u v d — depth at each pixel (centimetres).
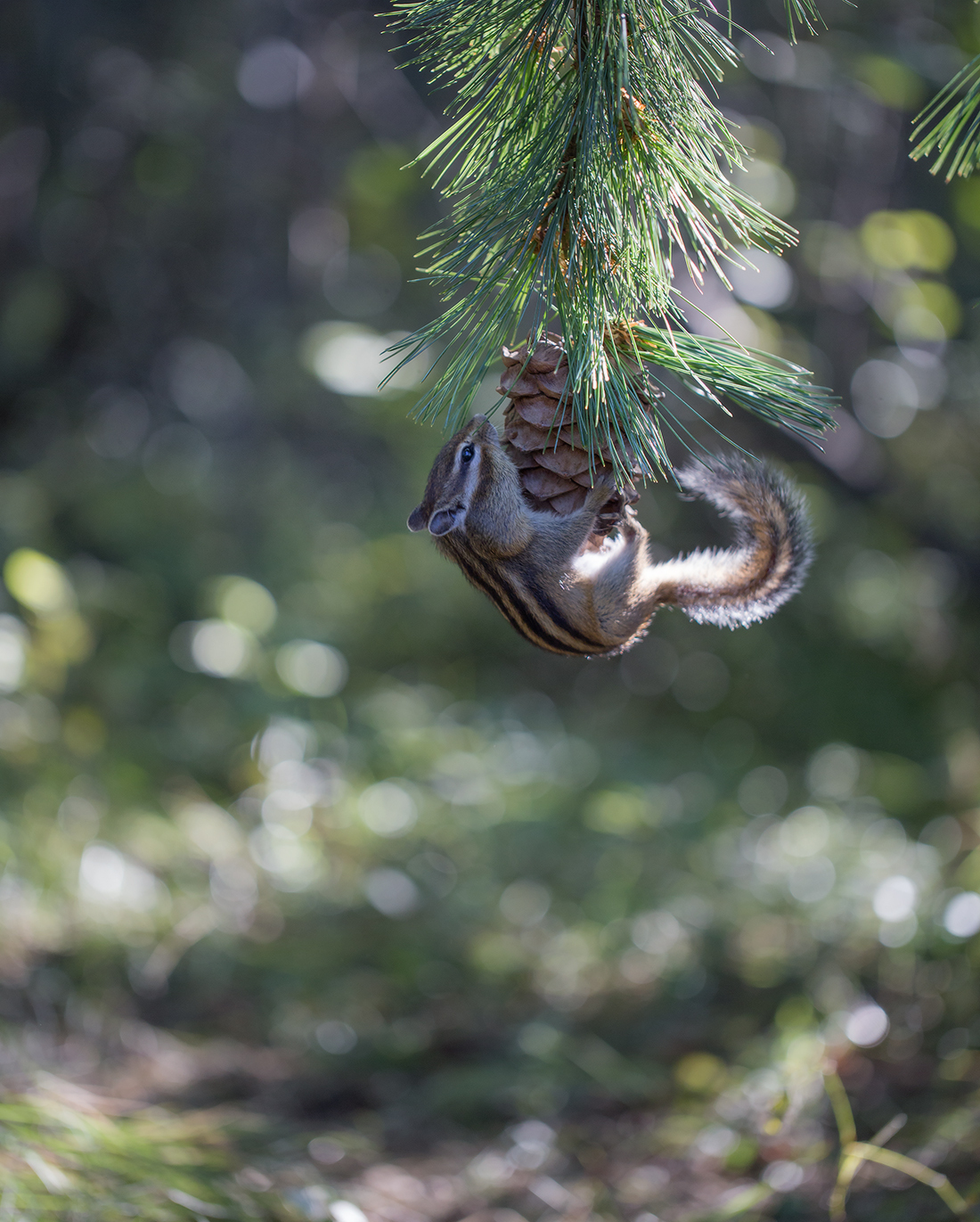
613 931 617
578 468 245
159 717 799
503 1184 399
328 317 1084
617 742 944
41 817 622
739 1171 391
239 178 1061
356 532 1030
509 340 232
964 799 687
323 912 655
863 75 623
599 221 207
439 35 224
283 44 1013
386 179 752
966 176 238
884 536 862
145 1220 304
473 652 1038
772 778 854
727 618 267
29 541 824
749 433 732
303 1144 395
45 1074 404
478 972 590
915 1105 407
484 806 771
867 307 746
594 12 210
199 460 1053
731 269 598
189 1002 554
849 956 543
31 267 1057
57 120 1026
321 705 834
